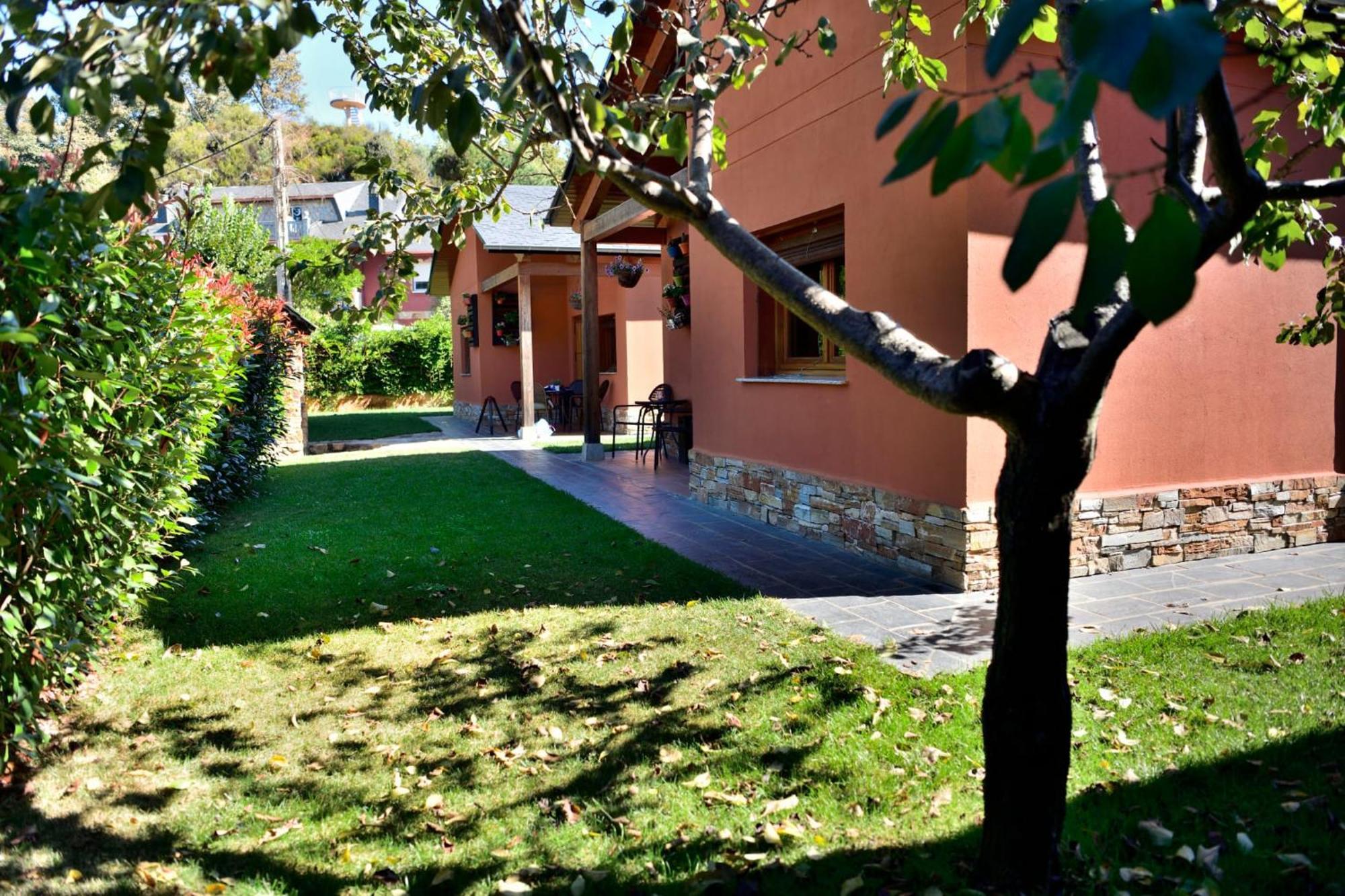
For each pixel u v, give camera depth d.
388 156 3.79
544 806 3.05
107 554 3.73
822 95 6.46
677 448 12.14
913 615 4.89
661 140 2.34
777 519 7.39
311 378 23.61
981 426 5.32
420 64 3.75
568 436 16.03
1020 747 2.38
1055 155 0.96
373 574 5.85
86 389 3.14
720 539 6.93
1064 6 2.34
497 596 5.37
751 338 7.75
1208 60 0.86
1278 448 6.32
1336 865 2.54
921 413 5.67
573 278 18.55
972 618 4.82
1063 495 2.24
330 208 34.38
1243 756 3.17
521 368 18.86
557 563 6.09
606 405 17.09
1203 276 5.92
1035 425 2.18
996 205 5.21
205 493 7.21
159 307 4.16
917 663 4.15
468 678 4.15
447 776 3.28
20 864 2.72
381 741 3.55
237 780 3.26
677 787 3.15
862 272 6.12
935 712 3.61
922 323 5.53
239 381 7.70
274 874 2.70
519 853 2.79
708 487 8.55
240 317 7.86
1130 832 2.76
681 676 4.09
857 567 6.00
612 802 3.08
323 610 5.14
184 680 4.14
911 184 5.57
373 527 7.39
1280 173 3.20
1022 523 2.28
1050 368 2.22
